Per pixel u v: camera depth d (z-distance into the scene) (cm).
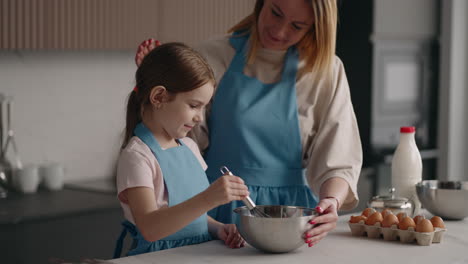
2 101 270
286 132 179
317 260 129
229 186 130
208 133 186
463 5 416
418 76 395
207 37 319
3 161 268
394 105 377
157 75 145
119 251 156
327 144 174
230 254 134
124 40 290
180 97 143
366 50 360
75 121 305
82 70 306
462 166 429
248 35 191
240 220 134
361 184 351
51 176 275
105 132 318
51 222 226
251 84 183
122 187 141
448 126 414
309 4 168
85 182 304
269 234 130
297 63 182
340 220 170
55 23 268
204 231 152
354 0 363
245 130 179
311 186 178
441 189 167
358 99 366
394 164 182
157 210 134
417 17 387
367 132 363
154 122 151
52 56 293
